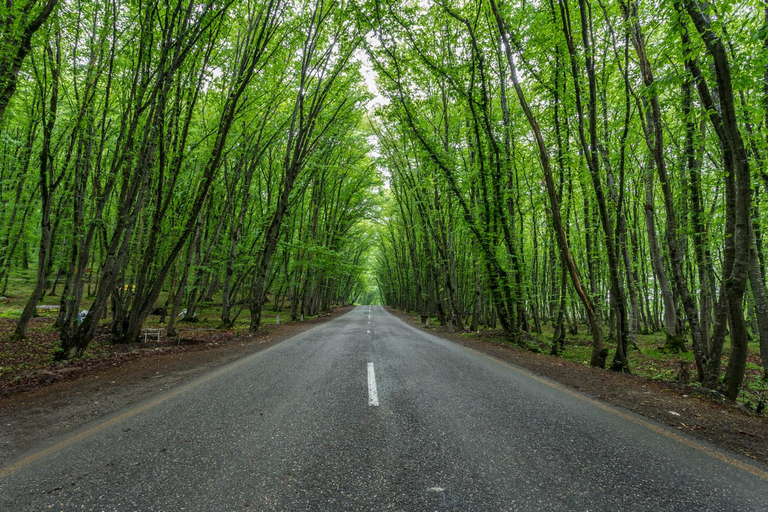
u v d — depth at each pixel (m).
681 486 2.94
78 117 10.40
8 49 7.48
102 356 8.92
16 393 5.76
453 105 17.97
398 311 52.12
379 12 13.16
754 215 10.45
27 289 28.11
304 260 23.62
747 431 4.40
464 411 4.73
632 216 21.02
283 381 6.33
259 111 15.54
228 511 2.49
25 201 18.34
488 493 2.75
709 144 10.23
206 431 3.97
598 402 5.43
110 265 9.37
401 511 2.49
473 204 16.94
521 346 14.33
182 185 17.14
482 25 14.34
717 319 7.12
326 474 3.03
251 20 13.40
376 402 5.07
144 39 9.47
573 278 10.23
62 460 3.28
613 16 11.37
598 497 2.72
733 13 7.04
